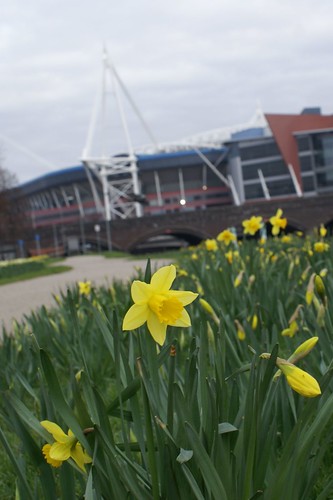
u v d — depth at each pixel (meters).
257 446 1.61
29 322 5.54
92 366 4.36
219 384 1.69
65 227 80.81
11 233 68.56
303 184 121.88
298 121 121.69
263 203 75.69
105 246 85.69
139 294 1.40
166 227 78.88
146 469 1.72
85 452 1.56
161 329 1.41
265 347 2.76
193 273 7.50
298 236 14.19
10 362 4.16
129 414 1.86
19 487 1.73
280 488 1.55
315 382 1.37
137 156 131.88
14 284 21.56
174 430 1.76
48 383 1.44
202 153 132.25
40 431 1.59
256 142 124.44
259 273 5.47
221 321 1.82
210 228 78.06
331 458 2.56
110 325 2.02
